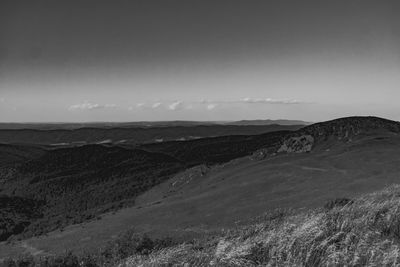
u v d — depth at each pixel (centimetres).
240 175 12762
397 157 10100
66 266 1595
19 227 16550
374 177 7881
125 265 1208
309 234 898
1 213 17525
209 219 8775
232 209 9162
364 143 12238
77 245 9856
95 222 12888
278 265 804
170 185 18562
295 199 8062
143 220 10588
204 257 957
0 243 13175
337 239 883
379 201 1167
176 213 10288
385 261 735
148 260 1081
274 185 10312
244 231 1264
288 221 1170
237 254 888
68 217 17688
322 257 794
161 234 7500
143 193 19812
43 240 11756
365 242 826
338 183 8656
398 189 1470
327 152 12738
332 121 15812
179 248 1079
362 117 15488
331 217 1040
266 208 8031
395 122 15312
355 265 756
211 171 16862
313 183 9469
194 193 12862
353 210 1108
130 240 1944
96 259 1667
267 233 1034
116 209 17450
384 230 920
